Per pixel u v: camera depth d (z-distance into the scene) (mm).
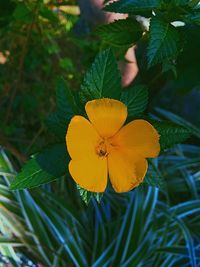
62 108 224
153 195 459
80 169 205
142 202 452
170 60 263
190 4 241
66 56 530
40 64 507
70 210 440
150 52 220
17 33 457
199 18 231
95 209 472
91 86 221
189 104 627
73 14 475
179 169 530
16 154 434
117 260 422
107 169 212
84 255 428
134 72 476
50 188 475
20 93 521
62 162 219
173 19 228
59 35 486
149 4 229
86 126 206
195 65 303
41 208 430
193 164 531
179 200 520
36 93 509
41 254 412
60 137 223
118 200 489
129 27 261
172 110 619
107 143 213
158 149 210
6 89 511
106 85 221
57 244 423
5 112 519
